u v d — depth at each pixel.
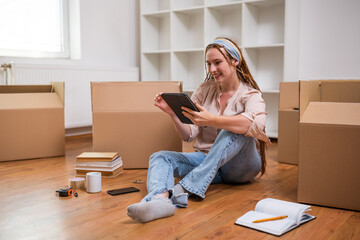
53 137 2.75
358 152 1.54
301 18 3.44
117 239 1.32
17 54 3.42
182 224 1.45
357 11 3.20
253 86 1.90
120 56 4.26
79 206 1.66
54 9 3.71
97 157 2.16
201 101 2.05
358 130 1.53
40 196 1.81
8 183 2.05
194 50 3.85
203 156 1.93
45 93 2.79
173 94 1.59
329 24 3.32
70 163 2.55
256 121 1.67
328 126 1.59
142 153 2.39
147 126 2.37
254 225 1.40
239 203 1.70
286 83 2.60
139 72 4.50
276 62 3.69
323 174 1.63
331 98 2.05
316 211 1.59
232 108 1.84
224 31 3.96
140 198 1.78
